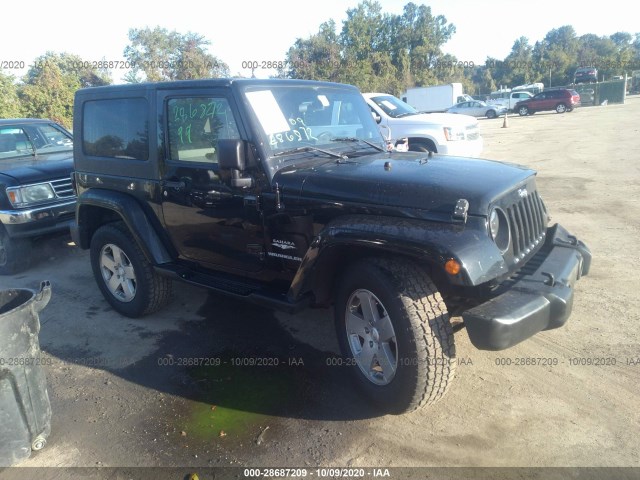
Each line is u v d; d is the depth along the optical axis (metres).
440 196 3.11
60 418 3.56
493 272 2.91
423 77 54.19
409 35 57.47
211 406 3.60
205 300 5.41
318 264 3.40
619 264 5.61
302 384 3.80
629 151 13.73
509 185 3.34
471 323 2.88
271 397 3.66
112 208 4.73
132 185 4.68
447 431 3.21
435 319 3.07
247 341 4.49
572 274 3.41
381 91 36.59
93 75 28.83
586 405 3.37
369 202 3.28
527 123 27.30
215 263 4.36
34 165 6.83
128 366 4.18
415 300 3.05
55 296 5.77
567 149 15.05
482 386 3.63
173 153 4.31
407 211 3.14
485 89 78.25
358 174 3.49
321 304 3.84
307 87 4.28
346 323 3.55
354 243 3.15
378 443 3.14
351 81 32.97
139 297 4.83
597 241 6.39
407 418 3.36
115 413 3.58
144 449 3.21
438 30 59.31
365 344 3.45
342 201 3.38
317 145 4.13
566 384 3.60
